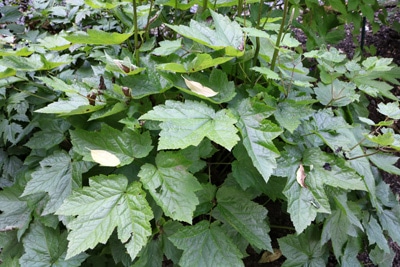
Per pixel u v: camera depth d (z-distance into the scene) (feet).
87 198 2.04
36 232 2.39
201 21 2.64
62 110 2.18
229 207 2.35
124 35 2.22
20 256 2.46
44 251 2.35
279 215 2.95
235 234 2.43
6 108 2.66
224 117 2.07
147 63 2.47
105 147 2.22
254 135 2.08
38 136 2.50
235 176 2.31
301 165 2.26
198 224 2.29
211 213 2.36
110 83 2.38
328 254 2.67
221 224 2.50
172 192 2.07
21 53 2.38
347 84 2.75
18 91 2.70
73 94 2.34
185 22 3.09
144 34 2.89
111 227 1.99
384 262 2.81
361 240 2.68
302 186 2.19
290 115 2.29
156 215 2.26
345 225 2.52
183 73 2.32
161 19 2.88
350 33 4.89
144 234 1.97
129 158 2.19
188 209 2.03
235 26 2.35
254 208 2.33
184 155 2.23
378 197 2.71
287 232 2.89
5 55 2.35
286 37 2.51
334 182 2.18
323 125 2.43
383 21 4.24
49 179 2.27
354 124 2.68
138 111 2.33
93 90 2.30
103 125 2.23
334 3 3.38
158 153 2.18
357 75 2.74
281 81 2.51
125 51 2.57
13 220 2.40
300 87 2.67
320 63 2.68
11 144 2.74
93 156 2.05
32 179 2.26
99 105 2.23
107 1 2.81
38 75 2.78
